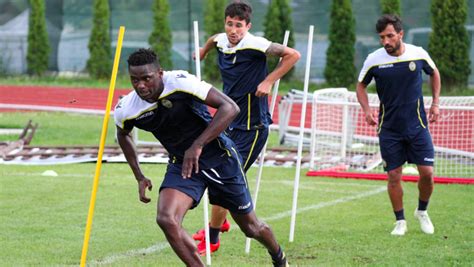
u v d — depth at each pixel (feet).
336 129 61.21
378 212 40.93
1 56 127.75
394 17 34.78
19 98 106.11
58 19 127.75
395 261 30.45
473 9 110.52
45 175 51.19
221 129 23.49
